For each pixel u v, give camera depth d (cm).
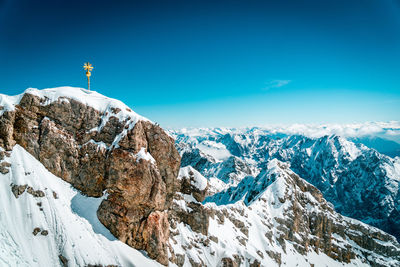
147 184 6494
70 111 6744
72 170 6469
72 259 5150
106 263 5422
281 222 13212
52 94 6756
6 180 5653
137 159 6488
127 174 6362
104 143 6725
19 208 5400
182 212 8669
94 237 5725
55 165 6378
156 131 7231
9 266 4544
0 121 6069
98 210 6209
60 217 5588
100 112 7038
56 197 5884
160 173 7212
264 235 11812
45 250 5116
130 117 6894
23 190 5622
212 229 9319
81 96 7038
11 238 4956
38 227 5312
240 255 9069
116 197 6322
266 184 16288
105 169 6525
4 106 6216
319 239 14175
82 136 6731
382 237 16112
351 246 14912
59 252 5178
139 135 6744
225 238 9488
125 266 5578
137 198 6388
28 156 6197
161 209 6825
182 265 7219
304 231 13962
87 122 6838
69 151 6519
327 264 13200
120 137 6600
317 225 14550
